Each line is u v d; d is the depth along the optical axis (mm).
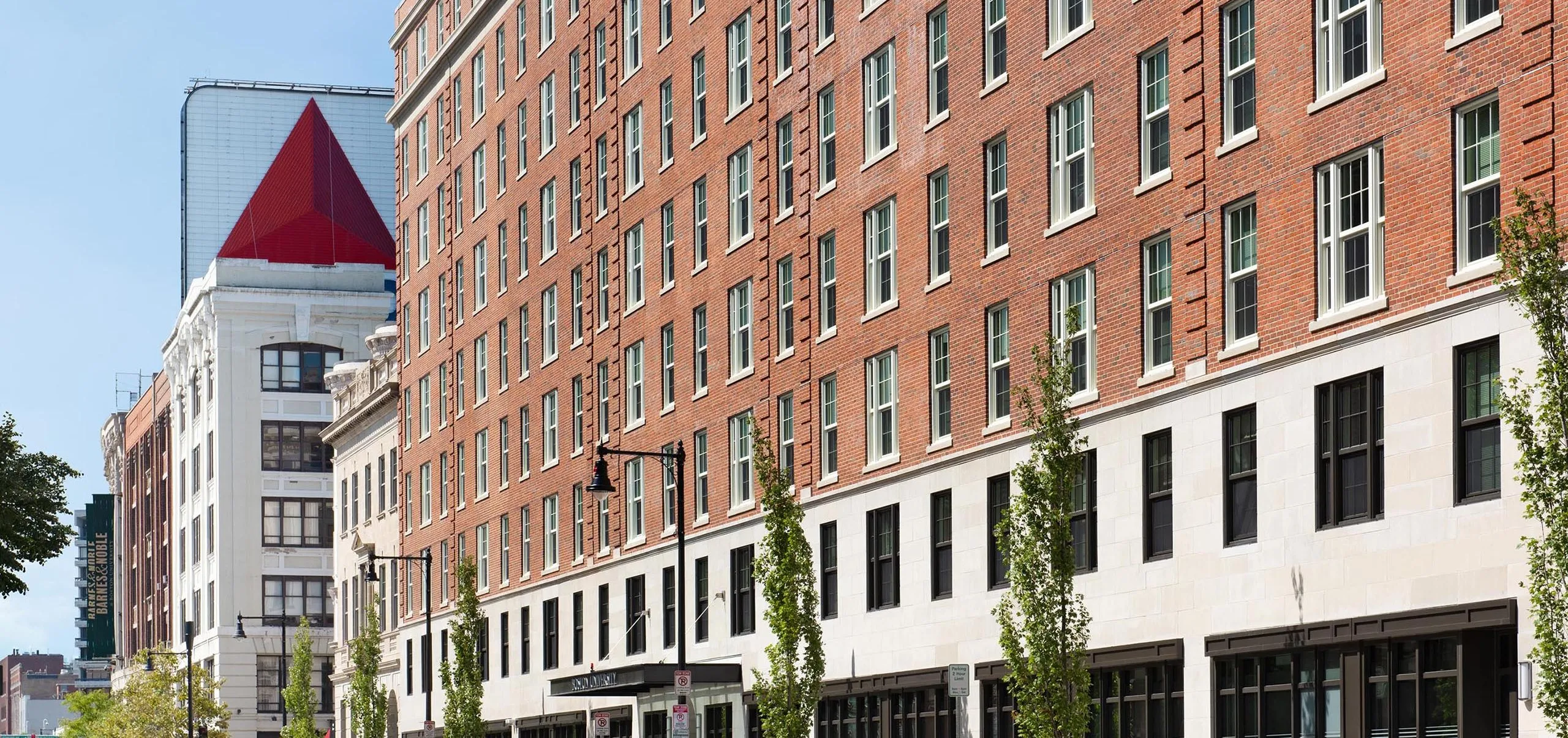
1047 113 39562
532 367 69562
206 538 127438
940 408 43406
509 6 73000
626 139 61562
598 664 62438
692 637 55250
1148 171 36500
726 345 53844
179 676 111875
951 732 42031
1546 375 22641
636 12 61281
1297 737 31734
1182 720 34781
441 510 80938
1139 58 36688
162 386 148875
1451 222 29047
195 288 130500
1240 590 32969
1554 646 22281
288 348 125812
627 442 60625
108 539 178500
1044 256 39344
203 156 145125
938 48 43906
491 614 73625
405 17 87812
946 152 43156
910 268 44594
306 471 125250
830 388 48438
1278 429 32281
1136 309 36406
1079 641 33281
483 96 76562
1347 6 31703
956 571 41875
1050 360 34688
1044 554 33438
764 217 51688
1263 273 33062
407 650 85125
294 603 123750
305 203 136500
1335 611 30703
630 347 60938
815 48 49344
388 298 127875
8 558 49219
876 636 45250
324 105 142875
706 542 54375
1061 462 33281
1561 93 27234
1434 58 29578
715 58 54844
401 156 89062
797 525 43281
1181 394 34875
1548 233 23719
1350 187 31453
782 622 42719
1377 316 30344
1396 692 29703
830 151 48812
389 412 90500
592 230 64062
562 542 66250
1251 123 33906
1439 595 28578
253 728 121375
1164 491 35469
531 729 68938
